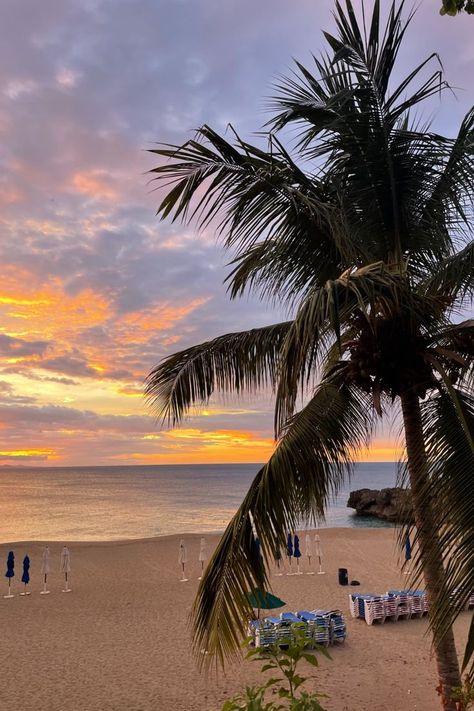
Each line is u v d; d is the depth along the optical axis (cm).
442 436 481
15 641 1320
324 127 577
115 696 981
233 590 480
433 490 457
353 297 482
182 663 1150
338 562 2323
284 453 505
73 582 2014
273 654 318
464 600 384
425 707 881
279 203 604
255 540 490
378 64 553
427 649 1209
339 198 575
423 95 541
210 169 584
